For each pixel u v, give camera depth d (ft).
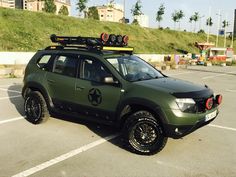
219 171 14.89
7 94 33.27
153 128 16.25
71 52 20.66
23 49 83.35
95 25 134.31
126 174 14.32
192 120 15.81
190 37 203.62
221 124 23.67
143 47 140.36
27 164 15.24
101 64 18.79
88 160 15.87
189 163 15.79
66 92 20.04
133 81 17.71
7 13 100.12
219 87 45.37
